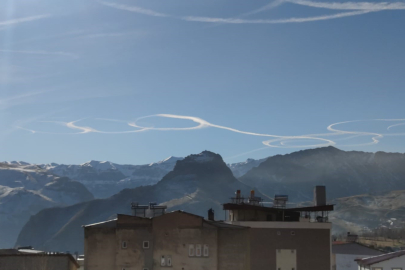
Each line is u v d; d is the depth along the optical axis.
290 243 106.19
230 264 90.69
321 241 106.38
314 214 129.12
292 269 105.62
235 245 91.12
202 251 90.56
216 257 90.25
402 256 113.00
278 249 106.00
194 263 90.31
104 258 92.75
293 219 112.81
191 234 91.12
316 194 117.88
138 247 91.75
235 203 115.75
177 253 90.94
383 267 113.31
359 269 125.38
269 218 112.06
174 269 90.56
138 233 92.19
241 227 91.81
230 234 91.56
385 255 121.19
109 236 93.38
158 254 91.25
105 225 94.44
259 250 106.00
